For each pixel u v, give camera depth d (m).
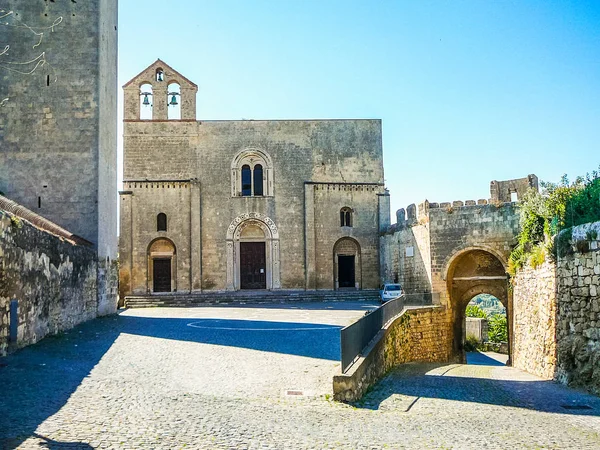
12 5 29.89
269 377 14.58
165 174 46.56
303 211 47.50
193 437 9.26
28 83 29.61
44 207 29.02
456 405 14.05
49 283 20.44
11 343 16.33
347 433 10.30
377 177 48.44
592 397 15.43
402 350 26.70
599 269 16.28
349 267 48.16
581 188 21.19
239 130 47.62
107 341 19.67
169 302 41.50
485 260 34.47
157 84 47.62
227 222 46.66
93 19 30.23
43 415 9.88
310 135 48.25
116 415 10.22
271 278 46.59
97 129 29.61
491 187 33.22
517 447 9.98
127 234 45.34
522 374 22.83
